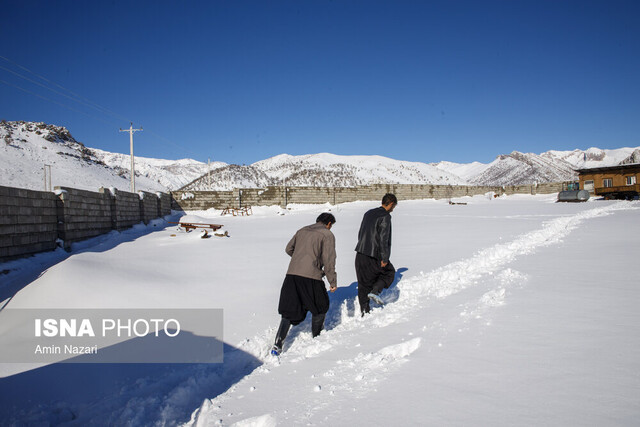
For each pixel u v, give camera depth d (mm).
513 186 55031
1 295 6680
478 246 10445
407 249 10703
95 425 2812
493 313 4102
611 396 2225
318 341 3924
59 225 12383
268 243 13789
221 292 6570
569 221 16875
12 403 3193
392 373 2811
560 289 5004
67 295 6090
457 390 2451
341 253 10625
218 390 3297
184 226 20594
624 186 42125
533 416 2068
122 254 10836
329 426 2170
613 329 3383
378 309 5012
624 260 6996
